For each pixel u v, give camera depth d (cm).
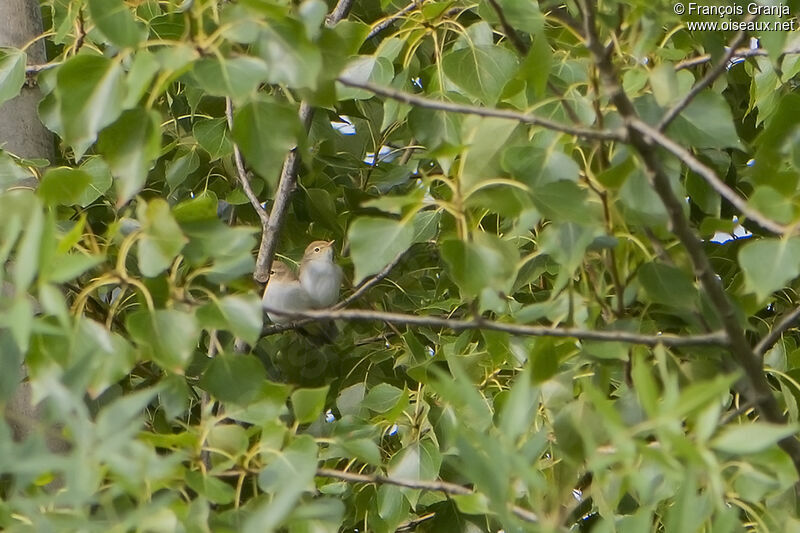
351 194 1070
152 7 965
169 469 442
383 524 805
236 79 499
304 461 585
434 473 766
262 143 527
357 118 1156
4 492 618
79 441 420
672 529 424
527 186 542
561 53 802
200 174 1120
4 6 970
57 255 485
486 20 752
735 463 534
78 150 758
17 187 707
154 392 431
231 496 568
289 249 1205
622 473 477
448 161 583
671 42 786
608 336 566
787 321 595
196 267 584
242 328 543
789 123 630
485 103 688
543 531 436
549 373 595
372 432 764
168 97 1026
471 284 536
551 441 687
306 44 505
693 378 615
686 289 592
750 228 866
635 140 522
